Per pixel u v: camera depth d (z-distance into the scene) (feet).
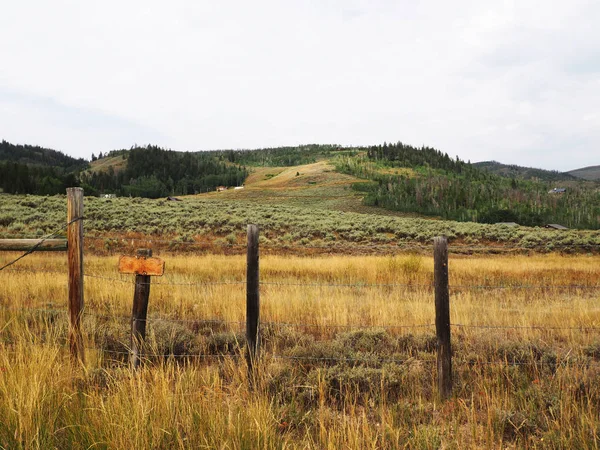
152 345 16.33
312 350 17.79
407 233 115.85
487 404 13.19
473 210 358.02
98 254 67.87
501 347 18.42
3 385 11.68
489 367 16.63
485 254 87.97
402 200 382.01
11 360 13.83
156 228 94.43
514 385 15.23
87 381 13.29
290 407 13.12
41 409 10.94
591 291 39.88
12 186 293.02
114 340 18.83
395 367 16.12
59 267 43.52
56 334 17.24
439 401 14.08
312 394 14.05
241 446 10.02
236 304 26.30
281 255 73.46
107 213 114.52
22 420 10.18
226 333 20.03
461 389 14.79
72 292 15.35
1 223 92.17
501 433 12.03
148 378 13.44
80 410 11.21
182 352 18.39
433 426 12.42
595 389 13.88
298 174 640.17
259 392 12.97
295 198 413.80
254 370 14.14
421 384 15.51
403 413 13.12
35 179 316.81
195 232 93.45
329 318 23.84
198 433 10.43
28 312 21.80
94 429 10.23
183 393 12.06
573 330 21.68
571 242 107.45
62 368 13.73
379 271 50.72
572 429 11.54
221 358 18.10
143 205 143.02
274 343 19.45
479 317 25.02
